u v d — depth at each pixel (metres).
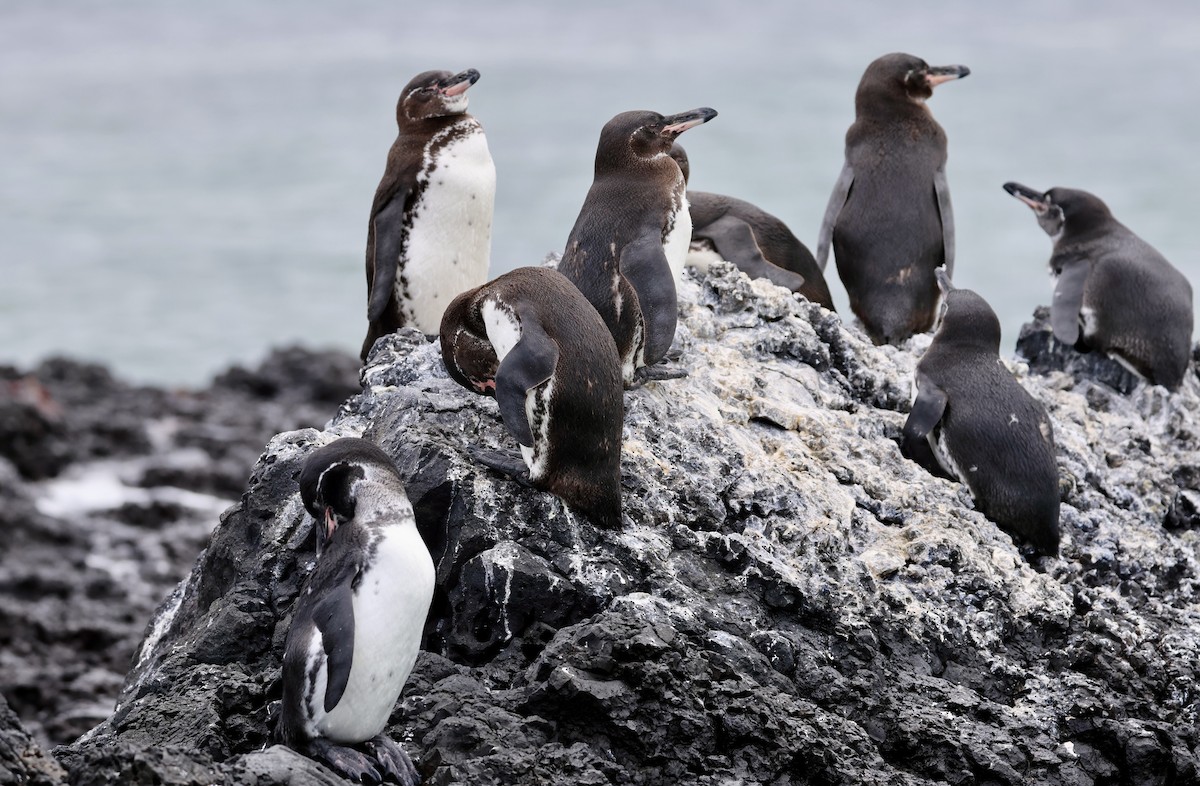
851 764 8.58
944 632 9.85
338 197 77.12
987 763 8.84
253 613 9.58
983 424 11.34
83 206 75.00
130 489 25.25
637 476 10.05
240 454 26.70
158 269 56.72
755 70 163.62
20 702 18.27
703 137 90.81
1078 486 12.13
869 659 9.50
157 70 193.88
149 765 7.23
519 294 9.42
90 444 26.84
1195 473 13.08
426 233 14.52
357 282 54.16
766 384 11.70
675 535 9.85
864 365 12.72
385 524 8.15
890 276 14.41
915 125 14.70
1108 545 11.57
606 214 11.09
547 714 8.45
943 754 8.92
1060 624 10.22
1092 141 86.50
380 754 8.06
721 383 11.46
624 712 8.36
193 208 74.06
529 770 7.98
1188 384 15.14
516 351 8.98
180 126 119.00
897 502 10.98
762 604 9.59
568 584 9.20
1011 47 198.62
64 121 124.75
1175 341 14.60
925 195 14.52
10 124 122.62
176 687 9.08
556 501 9.50
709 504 10.12
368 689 7.98
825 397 11.94
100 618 20.25
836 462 11.12
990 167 75.12
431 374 11.23
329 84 164.12
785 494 10.34
